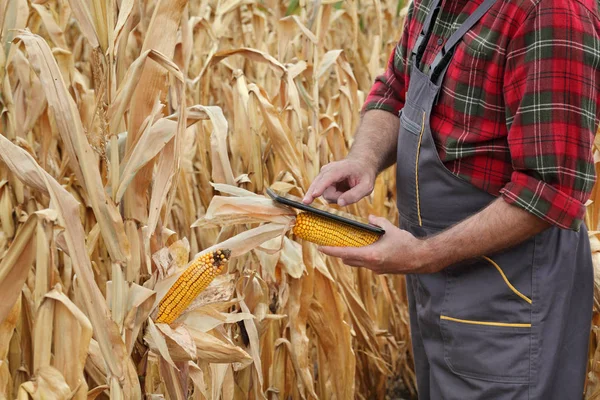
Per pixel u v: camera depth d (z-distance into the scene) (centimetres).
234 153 269
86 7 163
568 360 197
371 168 219
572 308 196
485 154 184
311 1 302
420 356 232
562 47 165
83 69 410
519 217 173
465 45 181
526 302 187
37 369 164
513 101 173
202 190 312
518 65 170
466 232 179
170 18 169
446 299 198
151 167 175
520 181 172
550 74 165
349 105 346
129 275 171
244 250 184
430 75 191
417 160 197
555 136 166
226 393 243
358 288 360
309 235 184
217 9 334
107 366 170
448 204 192
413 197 202
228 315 196
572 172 168
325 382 303
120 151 177
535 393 187
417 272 185
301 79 324
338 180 211
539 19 166
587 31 167
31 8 282
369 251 180
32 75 249
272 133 259
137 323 174
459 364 198
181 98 172
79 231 164
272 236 184
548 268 186
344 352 281
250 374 259
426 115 192
